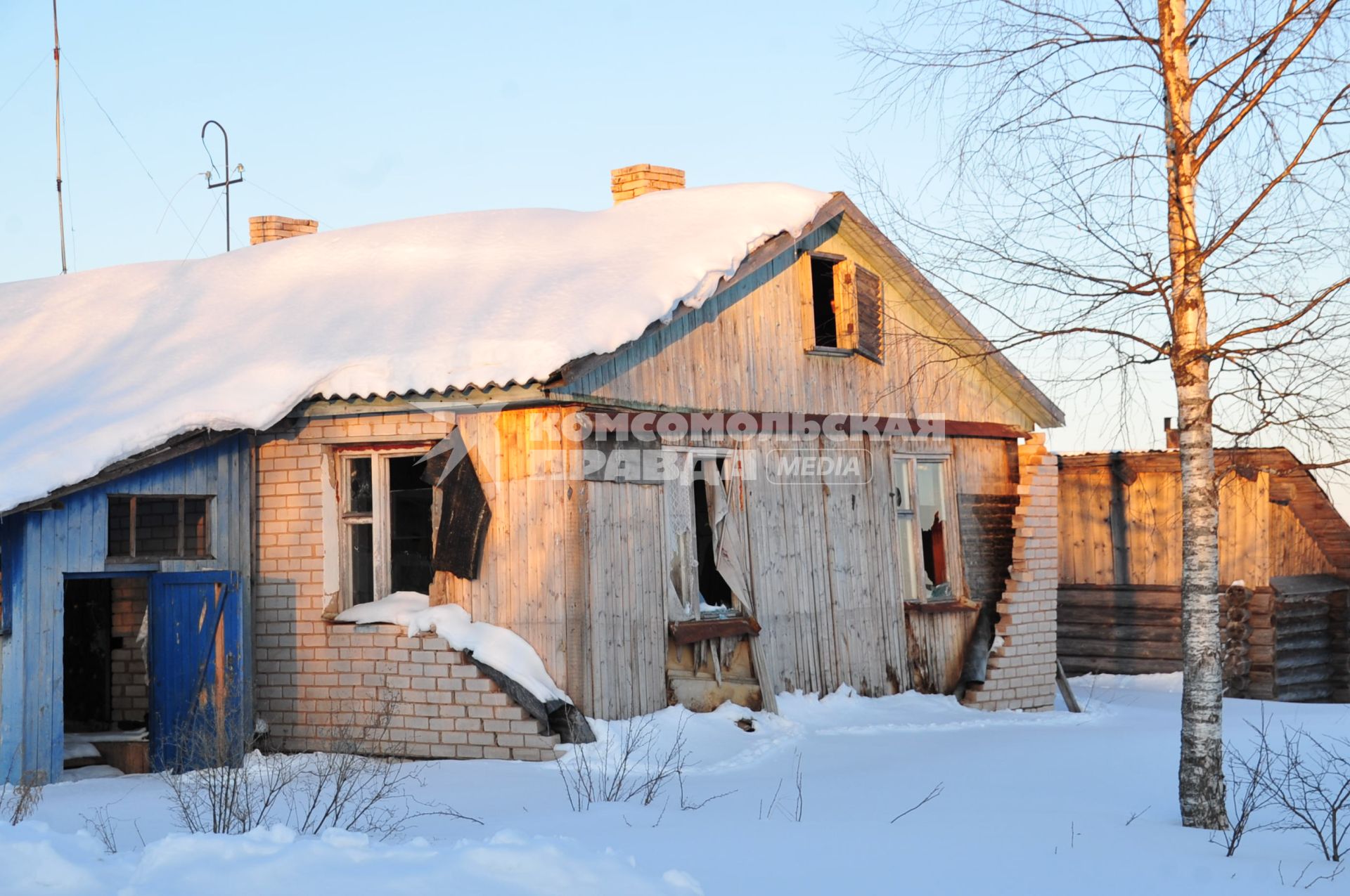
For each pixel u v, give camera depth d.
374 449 12.81
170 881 5.68
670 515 13.31
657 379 13.12
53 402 13.51
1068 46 9.02
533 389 11.63
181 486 12.27
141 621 14.16
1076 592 20.06
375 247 16.36
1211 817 8.64
